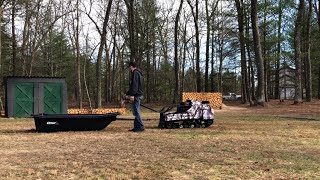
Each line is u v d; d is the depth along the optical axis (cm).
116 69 4638
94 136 936
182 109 1160
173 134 970
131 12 2972
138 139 874
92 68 5162
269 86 5184
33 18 3067
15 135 962
